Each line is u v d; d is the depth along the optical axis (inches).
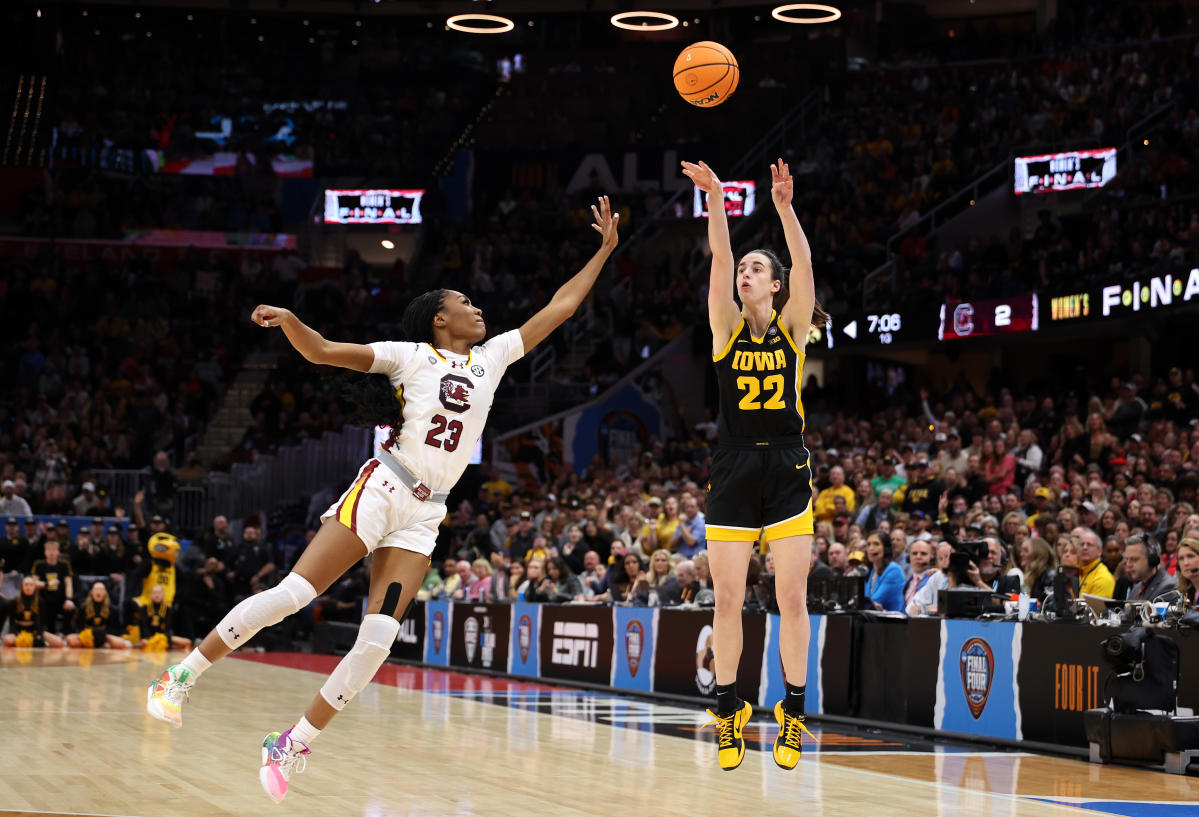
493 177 1073.5
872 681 342.3
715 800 211.5
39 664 527.8
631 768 250.1
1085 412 626.8
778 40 1077.1
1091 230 736.3
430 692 427.5
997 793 223.0
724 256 194.4
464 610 546.9
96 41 1106.7
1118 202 732.0
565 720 340.5
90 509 751.1
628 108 1079.6
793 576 190.7
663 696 405.7
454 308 184.1
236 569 707.4
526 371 914.1
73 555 689.6
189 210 1037.2
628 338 895.7
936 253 815.1
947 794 220.8
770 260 196.2
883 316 719.7
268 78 1123.9
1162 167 728.3
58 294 973.2
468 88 1123.3
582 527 569.6
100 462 831.1
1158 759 252.1
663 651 408.5
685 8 996.6
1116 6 928.9
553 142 1080.8
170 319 976.9
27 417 860.6
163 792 209.8
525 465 820.6
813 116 1010.7
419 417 178.2
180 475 815.7
